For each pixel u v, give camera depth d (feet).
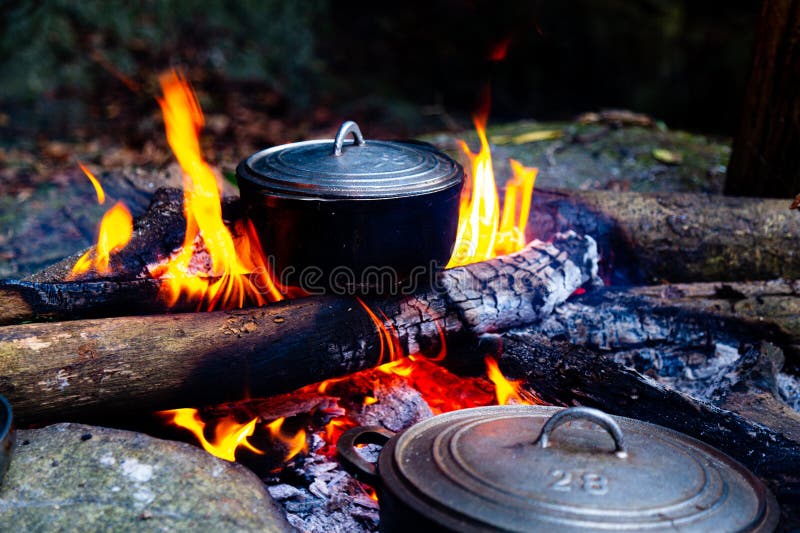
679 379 4.51
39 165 9.00
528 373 4.21
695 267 5.16
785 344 4.58
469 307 4.25
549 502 3.02
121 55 12.57
